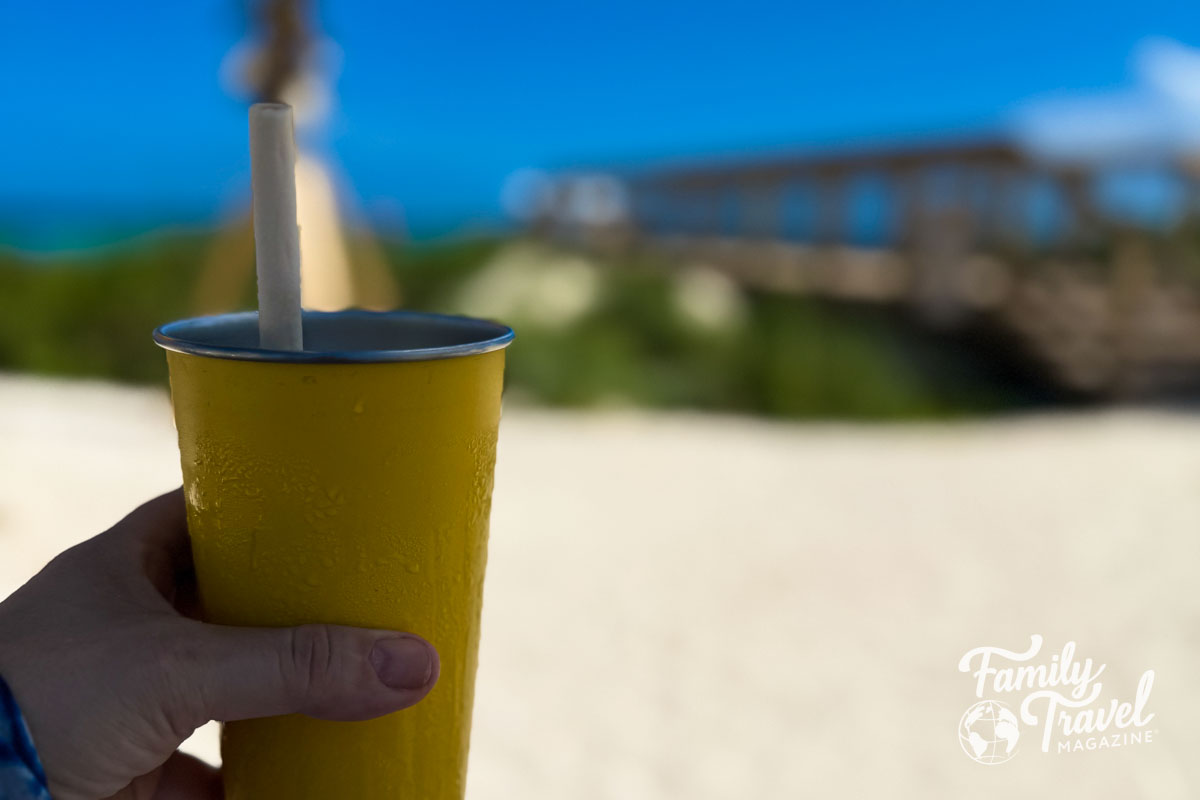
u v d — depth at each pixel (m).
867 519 4.12
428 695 0.91
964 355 10.70
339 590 0.85
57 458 3.89
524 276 10.41
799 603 3.22
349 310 1.10
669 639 2.93
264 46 5.30
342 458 0.82
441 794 0.94
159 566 1.02
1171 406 9.24
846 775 2.25
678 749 2.33
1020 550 3.68
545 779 2.18
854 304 11.42
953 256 11.13
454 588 0.91
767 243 13.66
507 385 7.95
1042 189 11.17
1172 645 2.88
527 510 4.26
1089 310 10.12
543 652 2.83
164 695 0.82
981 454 5.39
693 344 9.12
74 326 8.30
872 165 12.08
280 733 0.89
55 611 0.88
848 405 8.49
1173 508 4.04
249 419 0.82
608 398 7.82
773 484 4.77
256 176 0.83
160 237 9.64
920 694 2.63
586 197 16.59
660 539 3.88
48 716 0.82
